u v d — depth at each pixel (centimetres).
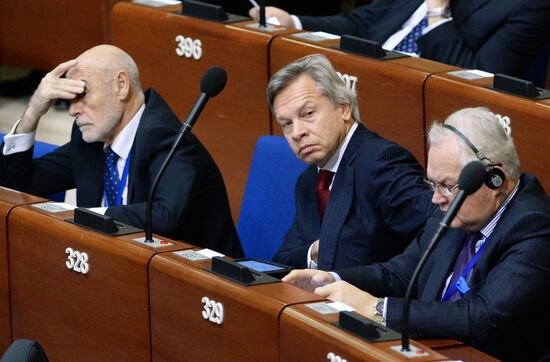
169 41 1246
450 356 698
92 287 823
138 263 782
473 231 771
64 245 839
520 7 1208
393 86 1059
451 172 745
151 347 787
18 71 1725
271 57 1159
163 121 987
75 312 841
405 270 838
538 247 736
